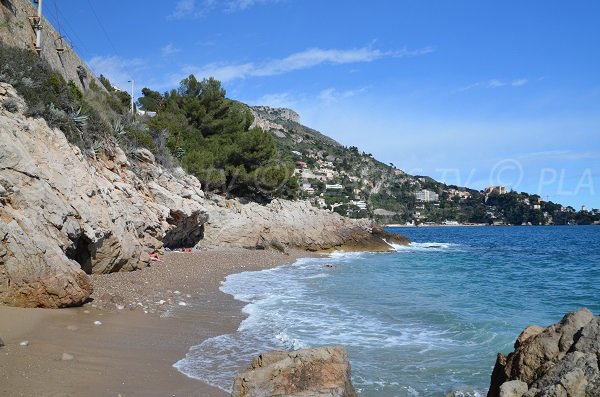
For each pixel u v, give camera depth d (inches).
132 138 1205.1
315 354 271.6
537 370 245.3
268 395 246.8
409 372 380.5
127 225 794.2
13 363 299.3
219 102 2050.9
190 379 328.2
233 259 1183.6
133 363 342.3
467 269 1262.3
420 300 722.8
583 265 1406.3
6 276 439.8
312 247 1729.8
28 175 518.0
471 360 413.4
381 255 1700.3
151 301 574.6
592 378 205.6
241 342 439.5
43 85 743.7
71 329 401.7
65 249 534.3
